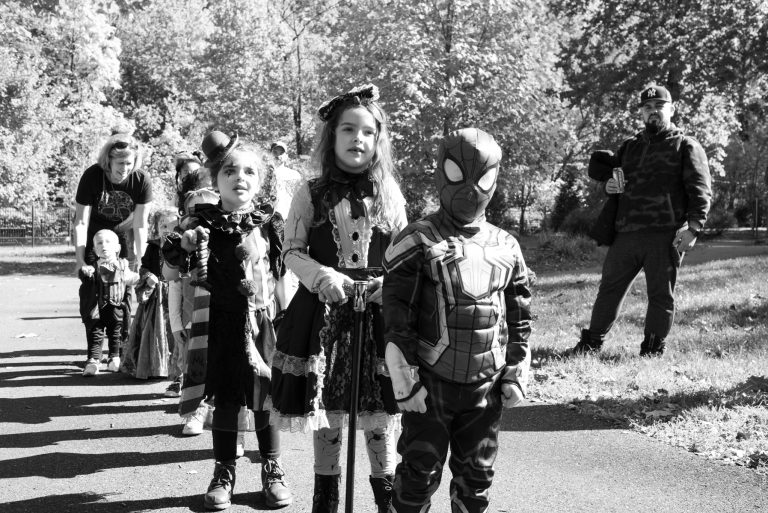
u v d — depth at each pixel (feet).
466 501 9.81
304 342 11.46
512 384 9.64
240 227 13.33
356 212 11.66
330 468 11.71
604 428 17.61
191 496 13.78
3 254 97.19
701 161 23.15
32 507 13.24
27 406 20.30
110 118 100.78
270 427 13.44
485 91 81.05
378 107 11.90
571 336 28.35
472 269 9.48
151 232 26.43
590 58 81.66
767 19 71.26
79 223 23.99
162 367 23.52
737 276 41.55
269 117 125.18
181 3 132.26
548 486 14.05
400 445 9.80
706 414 17.78
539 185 115.14
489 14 81.82
